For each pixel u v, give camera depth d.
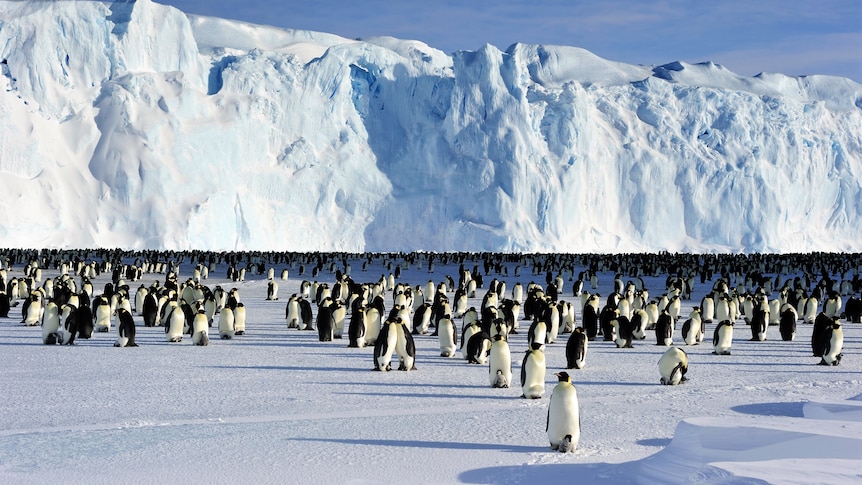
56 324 21.73
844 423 10.33
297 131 110.62
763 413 13.18
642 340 24.72
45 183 93.00
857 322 31.31
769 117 123.19
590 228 112.44
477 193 109.50
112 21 105.19
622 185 116.56
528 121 111.50
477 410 13.51
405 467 9.80
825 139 124.38
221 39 124.38
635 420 12.65
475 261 77.38
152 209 95.06
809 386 16.16
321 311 23.55
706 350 22.39
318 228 107.62
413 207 110.88
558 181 110.25
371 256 81.81
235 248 100.00
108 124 98.94
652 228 116.12
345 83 113.81
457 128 112.50
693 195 117.38
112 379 16.38
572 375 17.48
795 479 7.87
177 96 101.75
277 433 11.68
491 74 111.94
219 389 15.39
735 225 117.31
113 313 28.88
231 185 101.12
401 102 116.31
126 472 9.53
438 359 19.70
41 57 97.94
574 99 114.12
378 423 12.44
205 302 27.88
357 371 17.72
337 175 109.50
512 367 18.77
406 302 30.47
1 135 92.31
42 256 67.62
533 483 9.05
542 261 76.69
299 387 15.66
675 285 42.81
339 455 10.39
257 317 31.47
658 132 119.81
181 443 11.02
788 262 70.44
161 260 70.44
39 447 10.73
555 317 23.55
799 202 122.00
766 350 22.39
